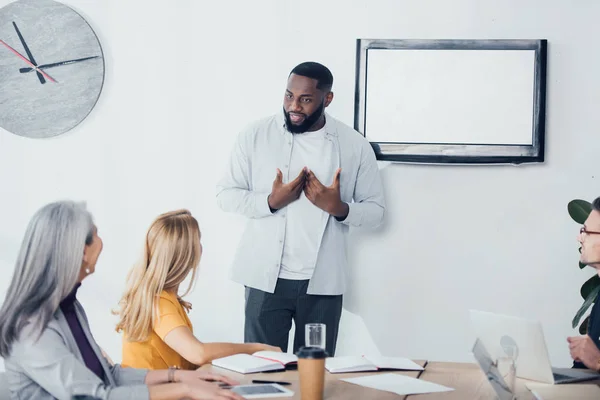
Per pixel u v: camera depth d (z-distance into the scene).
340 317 3.48
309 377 1.76
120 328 2.41
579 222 3.30
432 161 3.55
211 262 3.68
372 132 3.57
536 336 2.00
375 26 3.60
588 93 3.52
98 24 3.71
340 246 3.38
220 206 3.41
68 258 1.78
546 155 3.54
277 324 3.34
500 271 3.56
